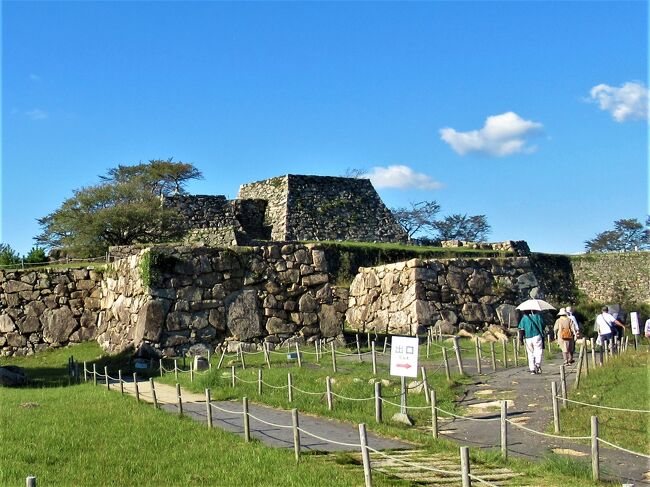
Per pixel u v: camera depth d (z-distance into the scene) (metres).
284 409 17.41
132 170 70.19
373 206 54.31
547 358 25.22
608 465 12.57
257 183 54.94
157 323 25.48
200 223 50.66
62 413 16.30
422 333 31.02
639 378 18.22
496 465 12.72
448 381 19.69
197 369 22.88
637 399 16.11
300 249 28.12
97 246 46.09
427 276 32.28
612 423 14.75
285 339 27.02
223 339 26.22
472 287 32.88
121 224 46.59
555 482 11.65
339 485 11.23
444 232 86.12
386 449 13.74
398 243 51.88
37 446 13.35
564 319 23.62
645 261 55.91
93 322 30.27
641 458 12.92
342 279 41.19
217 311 26.39
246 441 14.02
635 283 55.44
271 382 19.72
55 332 29.70
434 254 45.53
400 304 32.81
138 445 13.60
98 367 25.36
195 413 16.80
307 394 18.14
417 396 17.92
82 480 11.54
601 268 56.31
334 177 53.97
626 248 92.75
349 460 12.93
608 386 17.83
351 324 35.84
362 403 17.38
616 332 27.02
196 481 11.55
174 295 25.94
